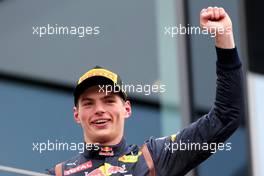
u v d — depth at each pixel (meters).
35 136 22.27
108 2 23.45
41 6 23.11
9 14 23.03
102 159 14.38
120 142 14.47
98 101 14.47
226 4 24.92
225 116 14.30
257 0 24.98
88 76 14.48
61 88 22.69
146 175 14.23
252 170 23.91
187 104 23.42
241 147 24.08
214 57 23.77
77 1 23.28
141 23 23.64
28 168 21.84
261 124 24.42
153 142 14.54
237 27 24.92
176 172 14.40
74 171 14.35
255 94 24.55
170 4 23.78
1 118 22.39
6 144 22.16
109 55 23.23
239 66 14.31
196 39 23.80
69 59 22.92
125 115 14.72
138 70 23.34
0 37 22.91
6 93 22.58
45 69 22.78
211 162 23.58
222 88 14.30
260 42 24.80
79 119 14.68
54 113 22.45
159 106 23.16
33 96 22.58
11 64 22.77
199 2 23.97
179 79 23.52
